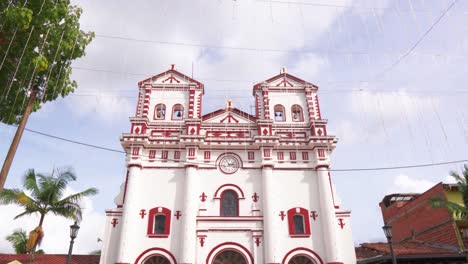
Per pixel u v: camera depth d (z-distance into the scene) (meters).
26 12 13.73
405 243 31.95
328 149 30.38
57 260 28.28
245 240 27.23
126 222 26.72
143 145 29.83
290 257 26.91
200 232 27.17
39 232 27.72
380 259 25.92
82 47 16.78
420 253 25.88
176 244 26.81
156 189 28.69
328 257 26.58
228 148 30.45
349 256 27.00
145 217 27.72
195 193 28.52
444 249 28.27
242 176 29.59
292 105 33.31
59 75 16.22
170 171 29.39
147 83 33.12
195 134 30.17
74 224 22.48
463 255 25.64
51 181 29.09
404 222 36.34
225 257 26.95
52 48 15.71
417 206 34.25
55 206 28.59
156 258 26.55
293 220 28.28
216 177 29.48
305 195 29.09
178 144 30.08
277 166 29.98
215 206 28.41
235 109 32.88
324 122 31.45
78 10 16.61
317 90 33.84
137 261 26.22
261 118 32.53
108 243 26.75
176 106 32.66
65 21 15.89
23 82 15.64
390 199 40.34
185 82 33.78
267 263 26.12
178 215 27.84
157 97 32.88
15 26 14.08
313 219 28.28
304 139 30.91
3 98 15.56
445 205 26.28
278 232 27.56
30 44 15.25
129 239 26.41
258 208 28.44
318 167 29.55
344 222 28.22
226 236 27.28
